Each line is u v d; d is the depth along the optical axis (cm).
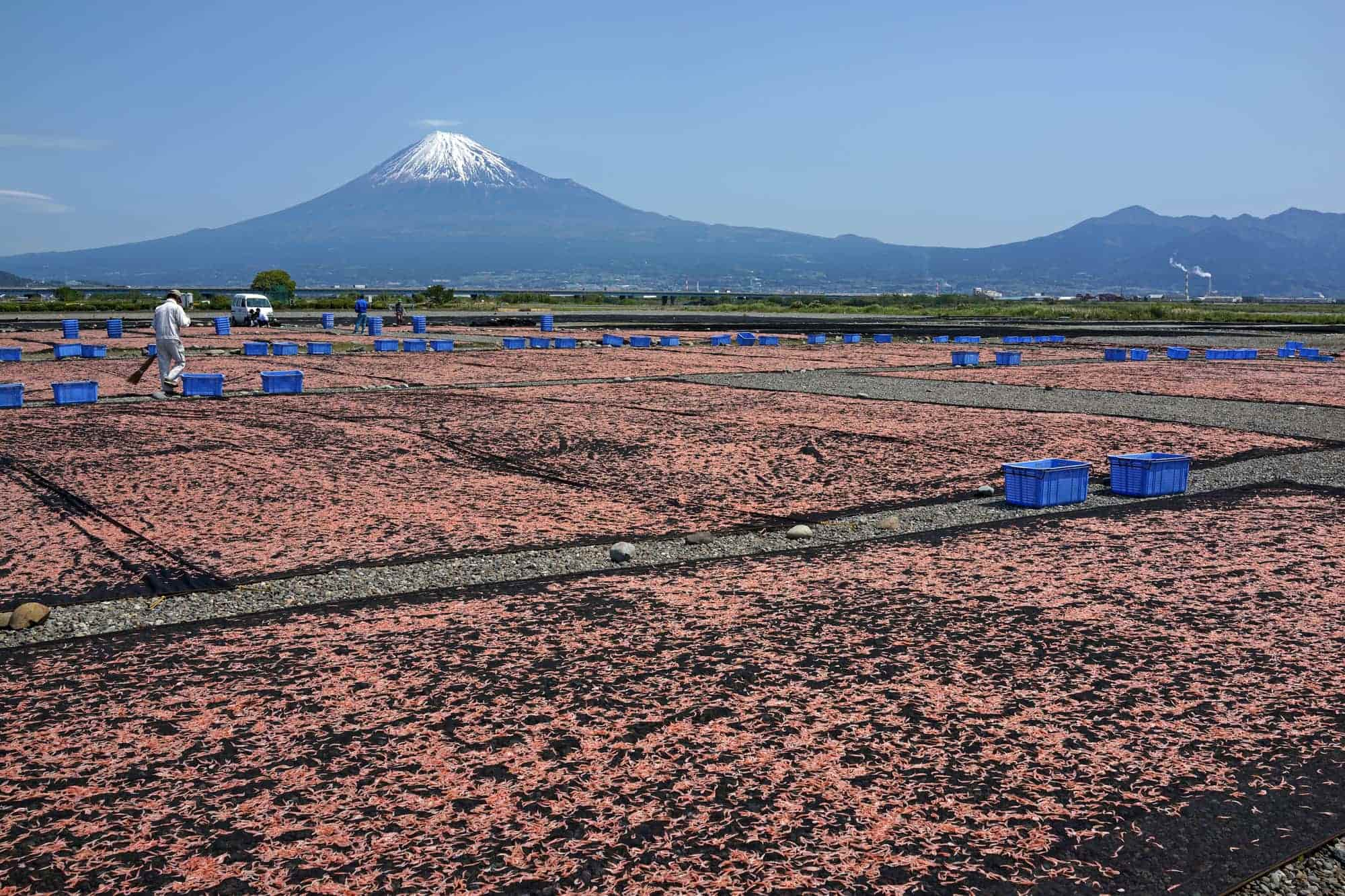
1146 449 1620
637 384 2652
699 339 4819
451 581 886
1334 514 1155
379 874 445
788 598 831
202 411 2036
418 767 539
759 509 1177
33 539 1016
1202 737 576
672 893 432
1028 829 482
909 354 3838
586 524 1094
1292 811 500
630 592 849
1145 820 491
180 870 449
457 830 479
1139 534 1058
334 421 1897
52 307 9262
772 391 2502
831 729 584
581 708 612
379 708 613
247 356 3606
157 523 1087
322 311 9556
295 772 534
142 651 713
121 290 18175
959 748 561
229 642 731
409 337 4806
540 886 437
